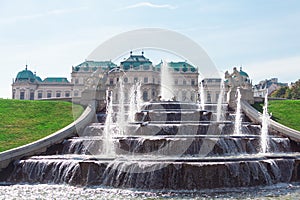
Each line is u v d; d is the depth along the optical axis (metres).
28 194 18.56
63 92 115.81
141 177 19.78
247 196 17.75
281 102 45.28
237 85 42.78
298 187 20.34
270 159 21.78
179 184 19.41
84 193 18.61
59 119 36.59
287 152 28.05
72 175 21.00
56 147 27.20
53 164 21.86
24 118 36.12
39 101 43.97
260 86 147.25
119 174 20.11
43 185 20.86
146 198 17.41
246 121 37.94
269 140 27.66
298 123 36.66
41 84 116.25
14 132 31.23
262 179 20.61
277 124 32.38
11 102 41.91
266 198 17.38
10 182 22.14
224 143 25.23
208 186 19.41
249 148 26.33
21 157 24.08
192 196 17.75
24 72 118.06
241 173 20.03
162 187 19.47
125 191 18.94
